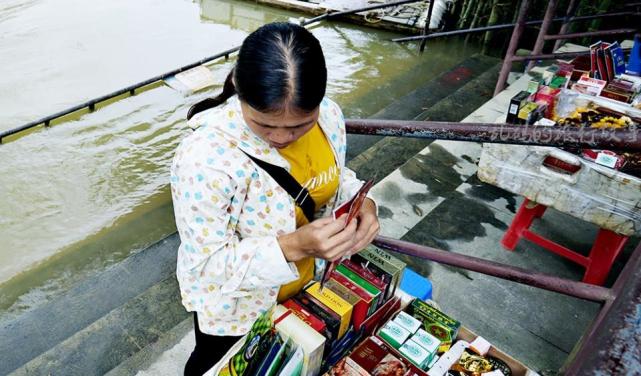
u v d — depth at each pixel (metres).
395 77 6.78
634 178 2.15
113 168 5.31
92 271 3.97
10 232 4.48
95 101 5.82
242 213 1.16
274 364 1.18
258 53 0.90
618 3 6.03
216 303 1.28
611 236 2.46
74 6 8.92
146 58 7.39
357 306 1.39
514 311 2.49
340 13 7.87
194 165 1.06
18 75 6.74
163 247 3.43
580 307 2.52
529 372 1.43
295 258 1.09
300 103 0.93
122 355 2.55
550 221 3.11
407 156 4.23
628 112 2.52
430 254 1.58
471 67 6.25
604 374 0.55
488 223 3.09
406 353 1.40
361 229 1.24
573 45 5.47
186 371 1.58
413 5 8.25
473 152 3.78
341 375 1.29
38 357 2.53
